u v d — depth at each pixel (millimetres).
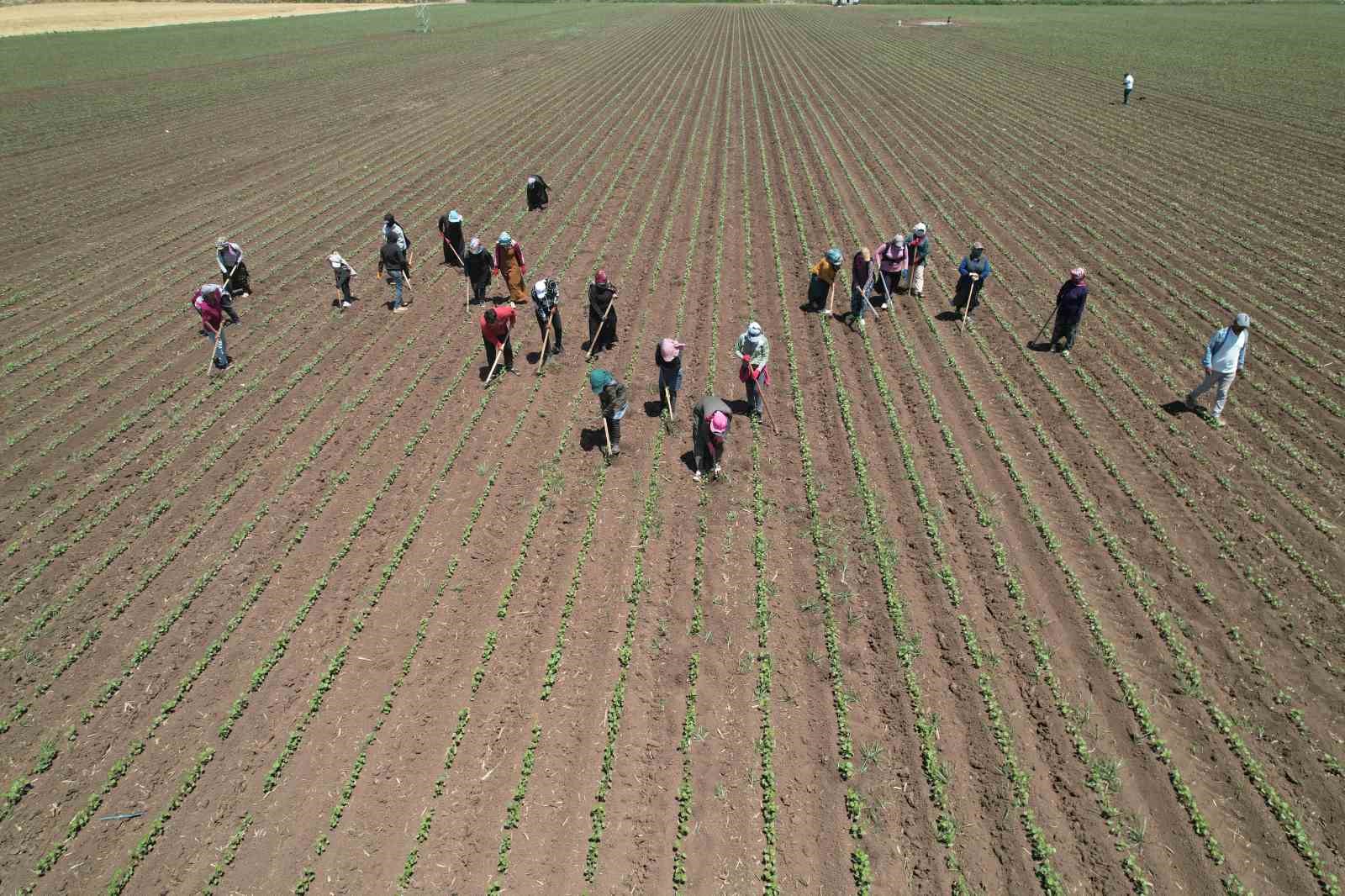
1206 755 9016
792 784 8867
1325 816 8328
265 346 18922
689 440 14914
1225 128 36094
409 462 14562
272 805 8781
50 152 36000
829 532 12461
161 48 65938
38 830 8562
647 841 8320
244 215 28188
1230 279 21422
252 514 13273
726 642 10648
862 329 18875
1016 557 11938
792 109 42875
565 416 15820
